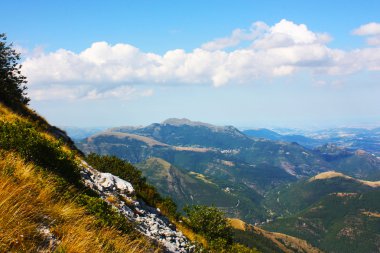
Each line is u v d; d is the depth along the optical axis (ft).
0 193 24.43
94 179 65.21
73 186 43.78
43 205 28.81
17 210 23.21
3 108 85.76
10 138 43.65
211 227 93.30
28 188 30.17
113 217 38.29
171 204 89.86
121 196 65.21
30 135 46.44
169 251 47.62
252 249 95.25
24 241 21.80
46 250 22.29
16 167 33.53
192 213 96.22
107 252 28.07
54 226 26.61
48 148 46.85
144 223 58.13
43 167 43.62
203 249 62.64
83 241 25.26
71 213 30.53
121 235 35.45
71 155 52.85
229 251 85.56
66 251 23.08
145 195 82.17
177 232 68.23
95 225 32.99
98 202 39.17
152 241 44.78
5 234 20.66
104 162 86.17
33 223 24.25
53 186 35.63
